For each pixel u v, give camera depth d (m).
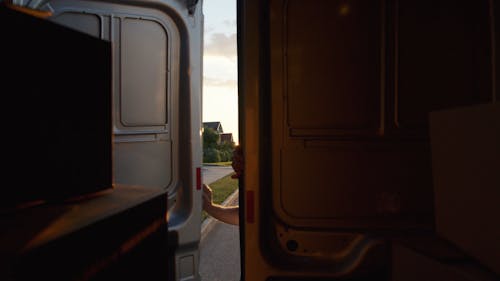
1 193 0.70
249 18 1.66
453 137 1.20
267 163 1.67
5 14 0.70
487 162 1.02
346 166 1.64
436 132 1.32
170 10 2.63
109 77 1.03
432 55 1.62
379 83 1.62
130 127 2.49
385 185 1.63
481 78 1.62
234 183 12.12
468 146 1.12
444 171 1.28
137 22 2.52
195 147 2.78
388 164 1.63
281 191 1.66
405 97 1.62
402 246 1.33
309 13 1.63
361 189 1.64
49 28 0.81
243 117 1.69
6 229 0.64
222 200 8.34
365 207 1.64
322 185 1.65
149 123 2.58
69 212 0.78
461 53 1.62
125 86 2.46
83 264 0.69
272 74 1.64
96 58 0.97
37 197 0.79
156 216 1.01
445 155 1.26
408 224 1.63
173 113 2.71
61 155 0.85
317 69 1.63
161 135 2.65
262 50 1.66
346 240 1.65
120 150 2.44
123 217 0.84
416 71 1.62
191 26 2.75
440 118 1.29
